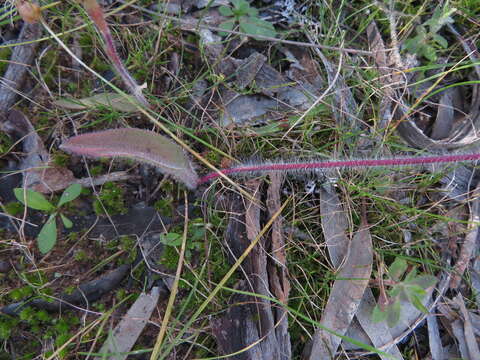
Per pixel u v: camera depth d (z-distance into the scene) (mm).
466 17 238
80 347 192
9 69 205
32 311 190
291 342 206
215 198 210
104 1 219
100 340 194
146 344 196
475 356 207
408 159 194
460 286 218
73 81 212
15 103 203
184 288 201
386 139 224
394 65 231
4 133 200
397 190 223
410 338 211
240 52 229
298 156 219
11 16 208
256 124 221
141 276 201
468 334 209
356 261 207
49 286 192
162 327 180
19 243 193
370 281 208
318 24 232
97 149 166
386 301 198
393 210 221
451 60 240
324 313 202
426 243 218
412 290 179
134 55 215
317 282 211
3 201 198
